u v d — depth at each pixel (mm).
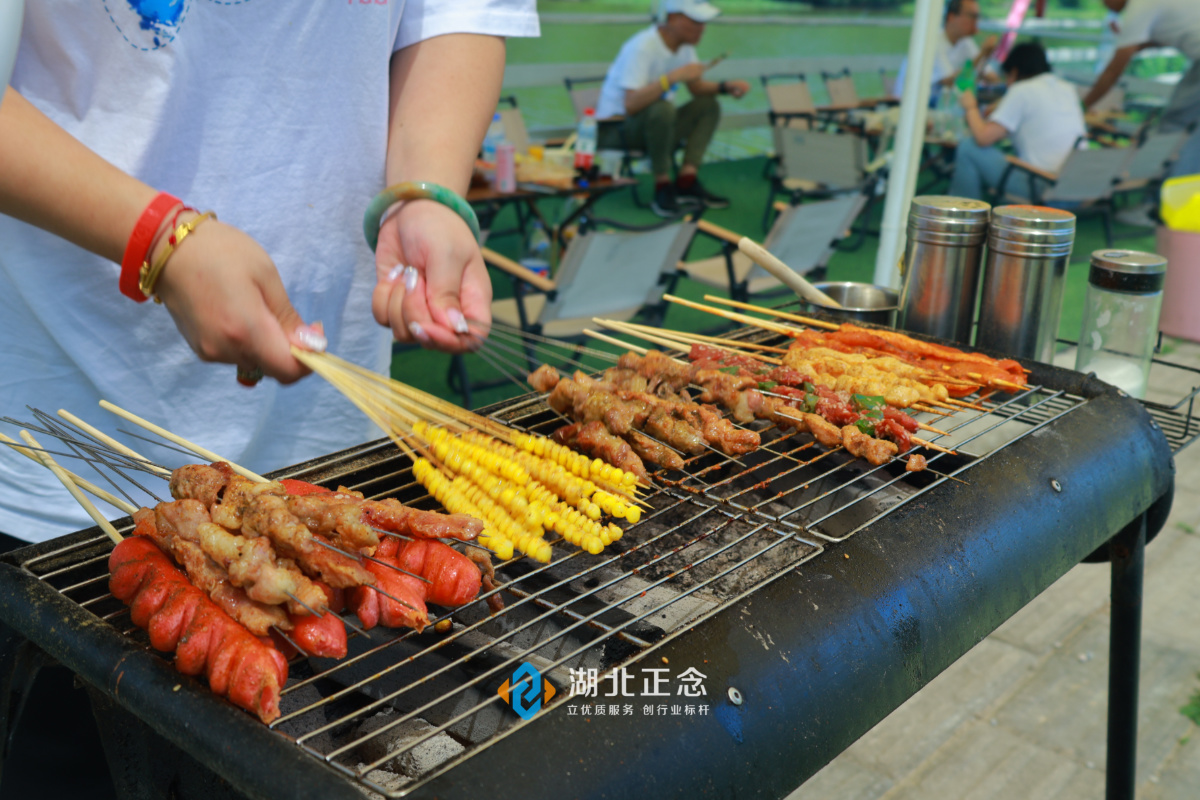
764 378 2082
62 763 1854
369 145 2023
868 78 12328
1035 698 3123
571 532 1494
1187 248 4648
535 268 6301
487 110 2047
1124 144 8992
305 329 1393
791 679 1235
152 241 1280
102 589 1342
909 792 2715
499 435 1751
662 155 8930
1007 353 2490
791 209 5176
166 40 1688
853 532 1507
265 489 1305
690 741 1099
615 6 9906
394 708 1220
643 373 2123
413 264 1664
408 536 1352
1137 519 2096
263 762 957
